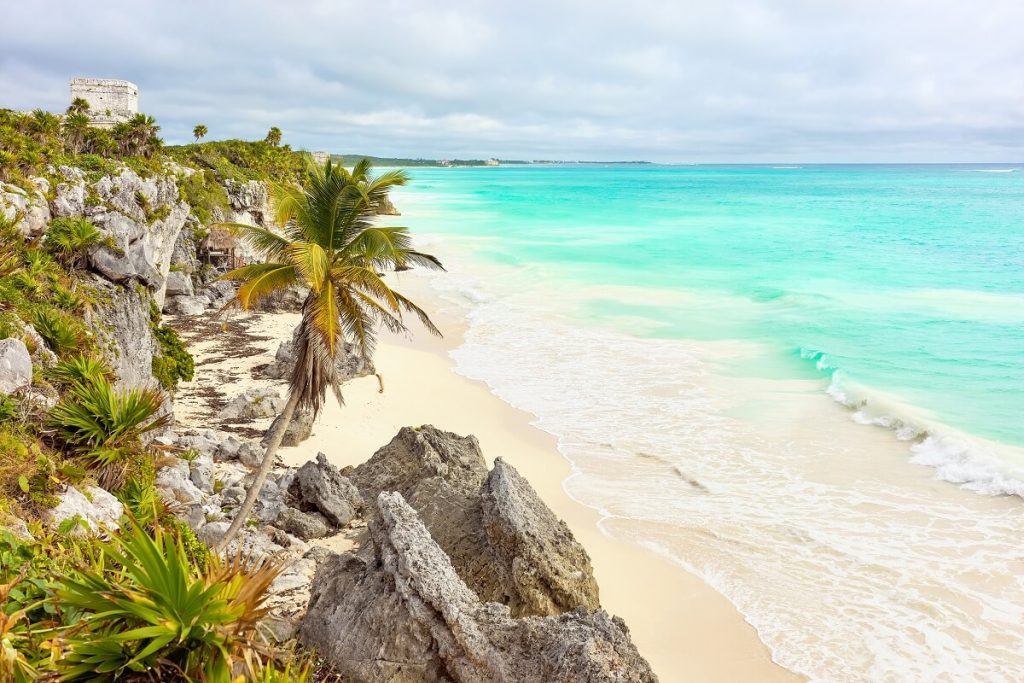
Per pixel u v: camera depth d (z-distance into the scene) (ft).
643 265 192.65
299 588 47.98
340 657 39.14
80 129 122.72
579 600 46.11
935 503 65.57
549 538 47.24
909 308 138.31
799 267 187.32
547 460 76.02
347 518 59.00
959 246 221.87
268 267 55.31
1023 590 52.75
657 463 75.10
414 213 374.22
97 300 65.92
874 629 49.19
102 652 19.63
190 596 19.79
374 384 98.12
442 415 88.22
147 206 97.19
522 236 265.13
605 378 102.01
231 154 227.61
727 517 63.72
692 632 49.42
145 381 71.77
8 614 24.79
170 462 54.39
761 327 127.34
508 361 110.83
